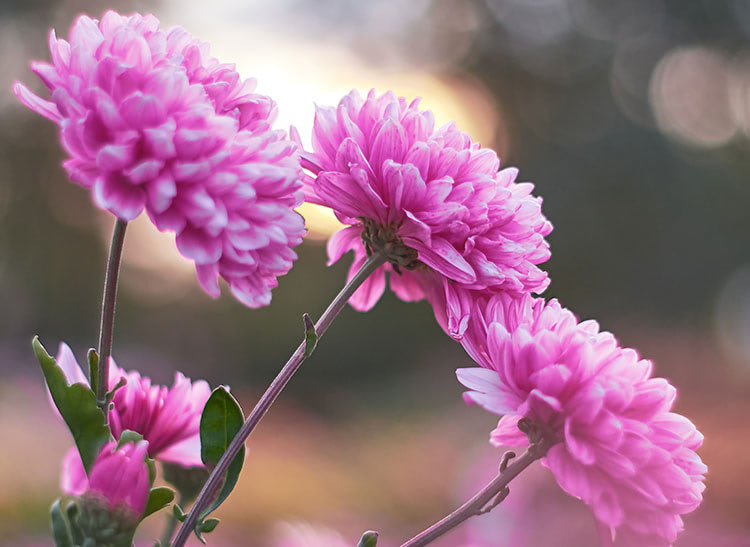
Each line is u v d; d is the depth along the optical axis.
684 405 7.18
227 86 1.07
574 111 19.19
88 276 17.06
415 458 8.78
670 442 1.10
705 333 14.59
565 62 19.67
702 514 2.87
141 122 0.98
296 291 16.42
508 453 1.13
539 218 1.23
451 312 1.17
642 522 1.09
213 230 0.98
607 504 1.07
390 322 16.30
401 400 13.59
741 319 16.47
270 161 1.03
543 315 1.16
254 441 10.26
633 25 19.86
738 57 19.61
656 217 17.73
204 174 0.98
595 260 17.36
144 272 17.31
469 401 1.08
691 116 19.53
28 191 16.70
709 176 18.36
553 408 1.07
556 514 2.26
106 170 0.97
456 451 8.66
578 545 2.12
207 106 0.99
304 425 11.94
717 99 19.52
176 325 17.09
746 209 17.88
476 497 1.12
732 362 10.70
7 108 16.72
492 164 1.21
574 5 19.95
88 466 1.02
